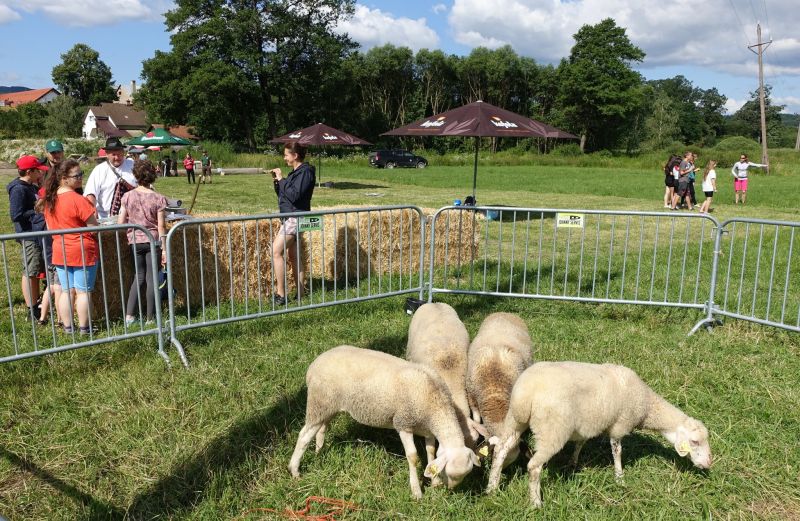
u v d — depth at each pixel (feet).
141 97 177.47
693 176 54.39
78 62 331.77
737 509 10.46
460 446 10.35
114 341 15.80
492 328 14.12
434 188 79.71
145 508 10.28
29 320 20.01
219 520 10.04
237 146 181.16
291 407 13.57
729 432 12.75
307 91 187.52
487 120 36.04
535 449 10.91
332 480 11.19
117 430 12.57
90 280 17.63
